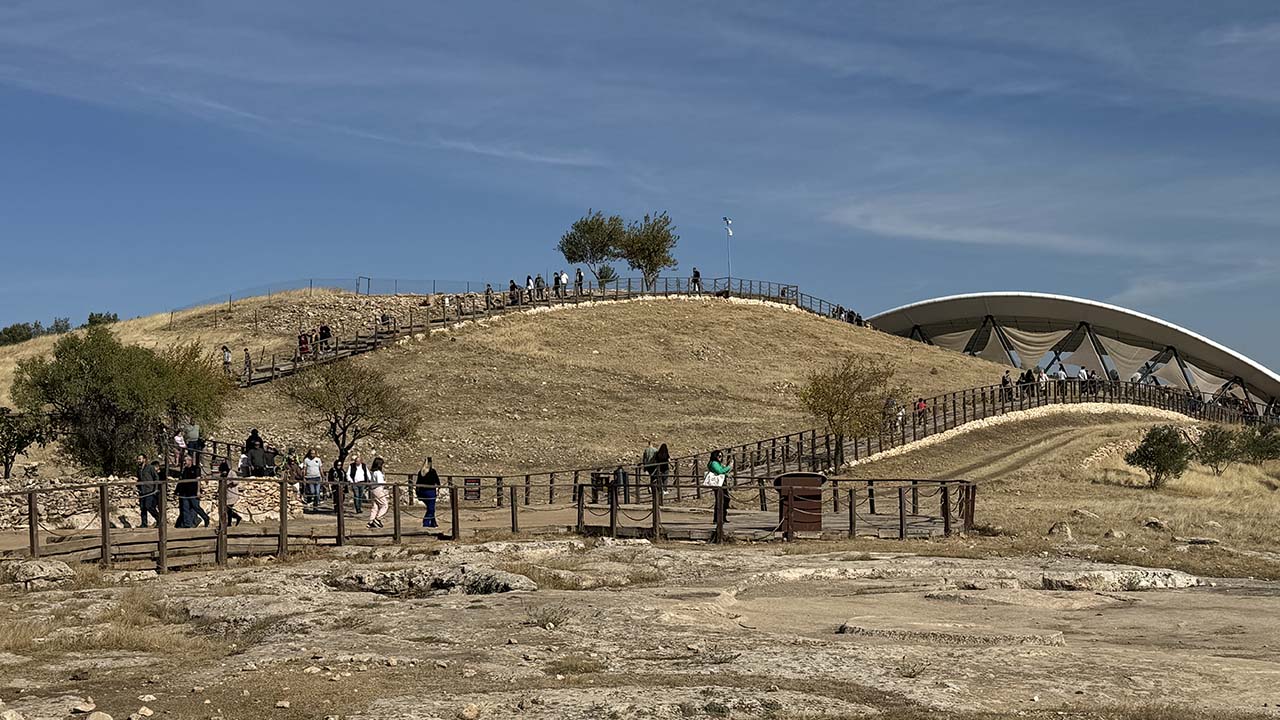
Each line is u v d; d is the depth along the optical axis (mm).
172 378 45125
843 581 21344
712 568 22656
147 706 10688
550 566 22141
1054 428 66688
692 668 12398
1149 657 13180
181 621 16656
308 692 11188
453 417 61750
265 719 10273
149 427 43719
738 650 13312
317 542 25781
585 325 86250
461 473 50625
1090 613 17734
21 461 48719
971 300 126000
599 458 54219
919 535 29359
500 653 13266
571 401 66500
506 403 65000
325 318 86438
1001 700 10977
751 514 34875
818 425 61531
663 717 10172
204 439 46375
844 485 48344
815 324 99625
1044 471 52969
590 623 15422
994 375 87938
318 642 14148
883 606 18031
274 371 68812
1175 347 117500
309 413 49000
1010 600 18641
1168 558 25234
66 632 14758
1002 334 127125
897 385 79125
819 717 10250
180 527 27094
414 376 69250
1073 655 13203
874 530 30078
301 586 19375
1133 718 10250
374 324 83688
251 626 15844
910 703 10766
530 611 16078
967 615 17109
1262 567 24453
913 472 51969
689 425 62000
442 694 11141
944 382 82125
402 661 12773
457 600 17625
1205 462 59938
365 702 10820
